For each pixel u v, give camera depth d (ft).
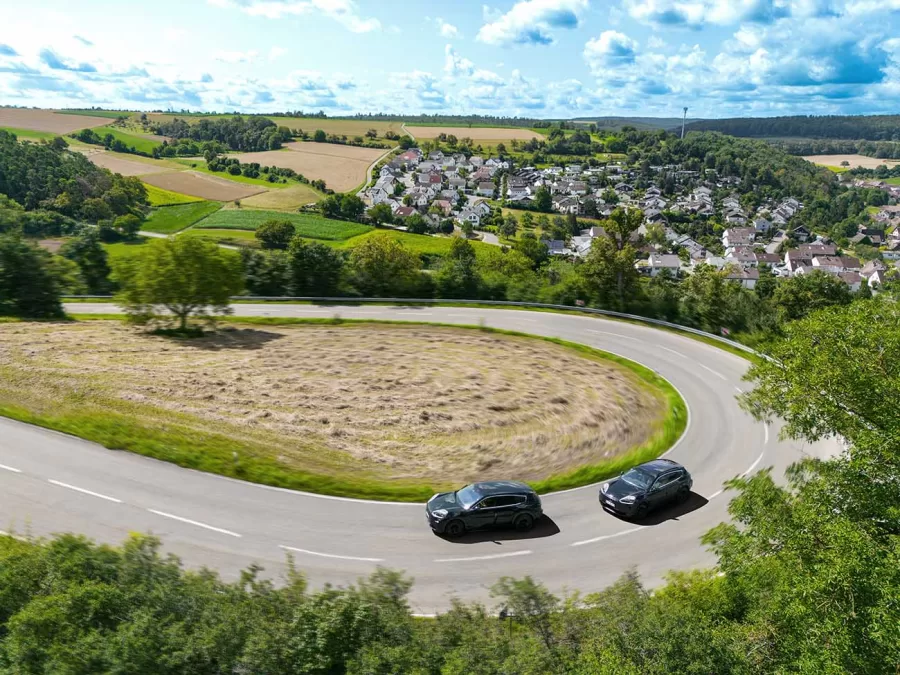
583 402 104.01
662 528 66.03
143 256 140.67
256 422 86.38
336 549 59.16
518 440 87.15
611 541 63.16
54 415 82.58
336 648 37.01
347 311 173.27
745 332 143.02
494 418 94.53
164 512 63.10
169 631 36.09
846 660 31.14
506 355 131.13
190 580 44.14
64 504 63.16
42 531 58.29
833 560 35.14
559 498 71.20
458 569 57.36
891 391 49.03
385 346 135.13
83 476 68.64
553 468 79.05
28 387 91.97
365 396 100.68
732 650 34.50
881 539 40.34
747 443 90.33
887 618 29.81
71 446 74.95
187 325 147.95
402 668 35.27
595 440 88.89
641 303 165.89
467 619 43.37
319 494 68.49
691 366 126.72
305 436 83.35
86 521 60.59
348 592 44.73
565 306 176.65
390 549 59.72
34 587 40.19
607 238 179.83
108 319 156.56
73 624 36.17
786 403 59.57
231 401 93.91
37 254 155.74
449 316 167.53
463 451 82.33
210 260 142.51
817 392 54.85
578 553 60.80
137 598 39.42
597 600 44.98
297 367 114.93
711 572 52.95
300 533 61.31
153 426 81.20
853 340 53.67
